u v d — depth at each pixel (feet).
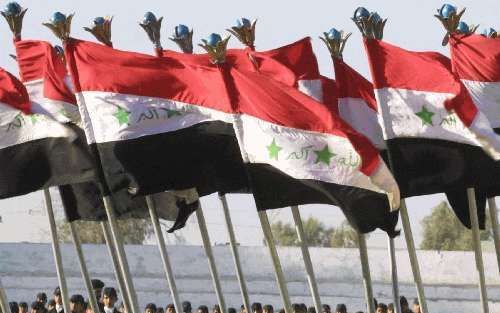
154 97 154.10
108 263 289.53
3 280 286.25
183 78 153.89
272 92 147.54
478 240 154.40
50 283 288.10
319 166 145.79
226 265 294.87
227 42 149.89
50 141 158.61
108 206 154.51
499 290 295.69
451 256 296.51
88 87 154.51
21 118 158.61
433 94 151.53
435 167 151.84
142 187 153.48
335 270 297.53
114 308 175.32
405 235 156.15
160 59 154.51
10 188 158.40
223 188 154.30
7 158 158.30
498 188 158.30
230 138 152.35
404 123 152.25
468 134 150.82
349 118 162.91
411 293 296.51
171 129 153.69
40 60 160.86
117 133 153.79
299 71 162.09
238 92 149.38
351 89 162.81
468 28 161.27
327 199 147.64
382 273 298.76
